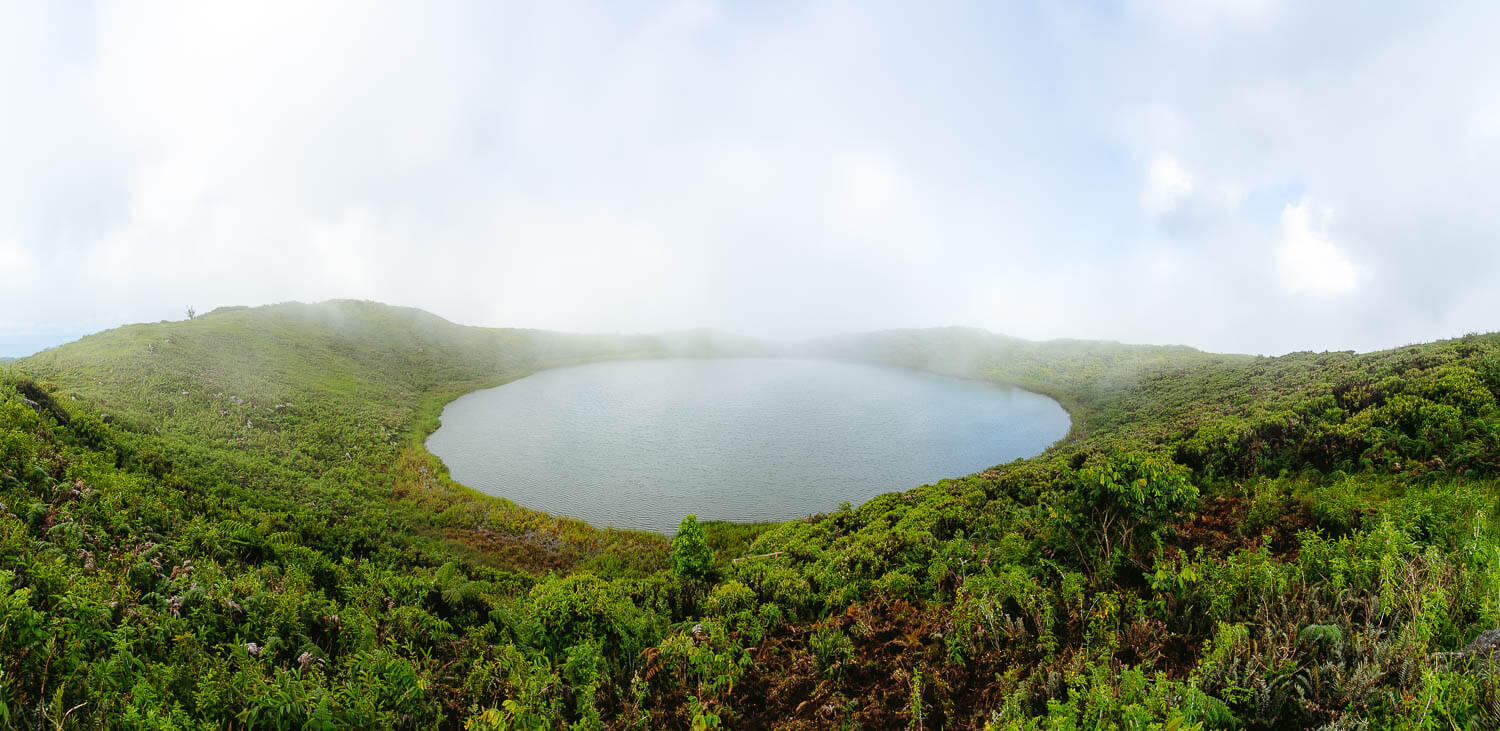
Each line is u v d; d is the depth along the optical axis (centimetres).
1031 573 1000
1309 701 520
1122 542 952
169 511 1841
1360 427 1678
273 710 729
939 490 2664
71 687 710
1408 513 884
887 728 721
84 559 1187
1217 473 1811
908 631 936
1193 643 709
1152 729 486
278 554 1795
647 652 961
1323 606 649
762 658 967
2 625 723
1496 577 591
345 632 1130
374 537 3006
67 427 2375
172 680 764
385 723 776
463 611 1451
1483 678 470
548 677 886
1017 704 607
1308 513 1072
